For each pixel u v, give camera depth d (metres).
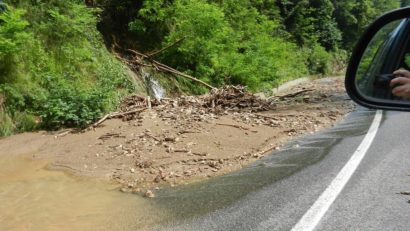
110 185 6.82
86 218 5.41
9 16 10.57
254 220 4.80
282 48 29.55
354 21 58.19
